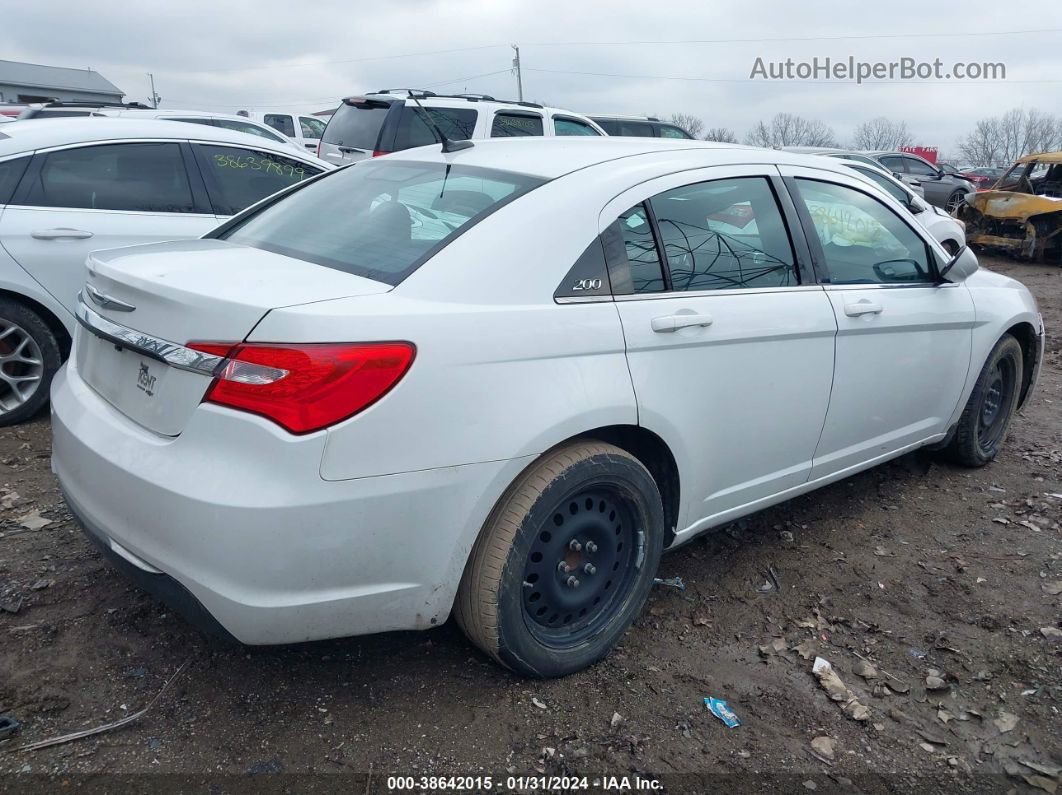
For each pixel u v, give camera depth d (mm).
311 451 2141
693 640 3066
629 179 2908
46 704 2494
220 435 2172
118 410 2494
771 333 3146
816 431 3504
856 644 3104
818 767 2477
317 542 2178
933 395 4148
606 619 2869
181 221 5145
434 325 2311
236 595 2170
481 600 2490
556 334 2529
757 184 3363
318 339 2152
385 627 2410
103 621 2904
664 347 2803
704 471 3076
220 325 2195
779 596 3404
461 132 9641
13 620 2881
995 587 3537
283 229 3080
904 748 2582
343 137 9836
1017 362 4738
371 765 2359
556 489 2535
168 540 2217
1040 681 2920
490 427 2369
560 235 2645
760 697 2771
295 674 2711
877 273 3781
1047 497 4445
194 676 2668
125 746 2365
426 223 2730
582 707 2656
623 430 2834
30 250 4594
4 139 4695
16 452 4363
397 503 2254
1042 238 14281
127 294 2451
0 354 4648
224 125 10438
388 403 2213
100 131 5000
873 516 4180
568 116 10430
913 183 18328
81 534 3508
